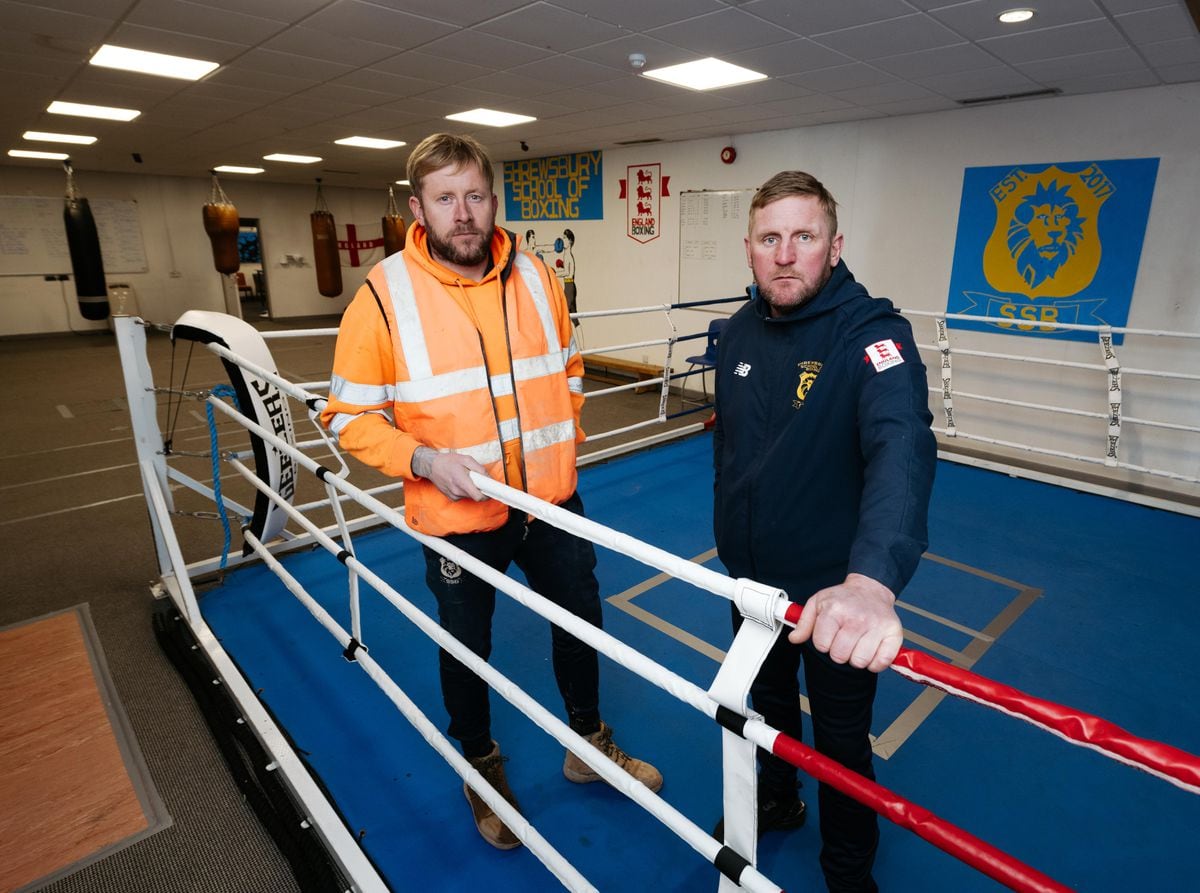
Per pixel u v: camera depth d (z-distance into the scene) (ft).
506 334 4.44
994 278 15.03
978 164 14.90
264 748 6.18
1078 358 14.14
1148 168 12.78
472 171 3.98
